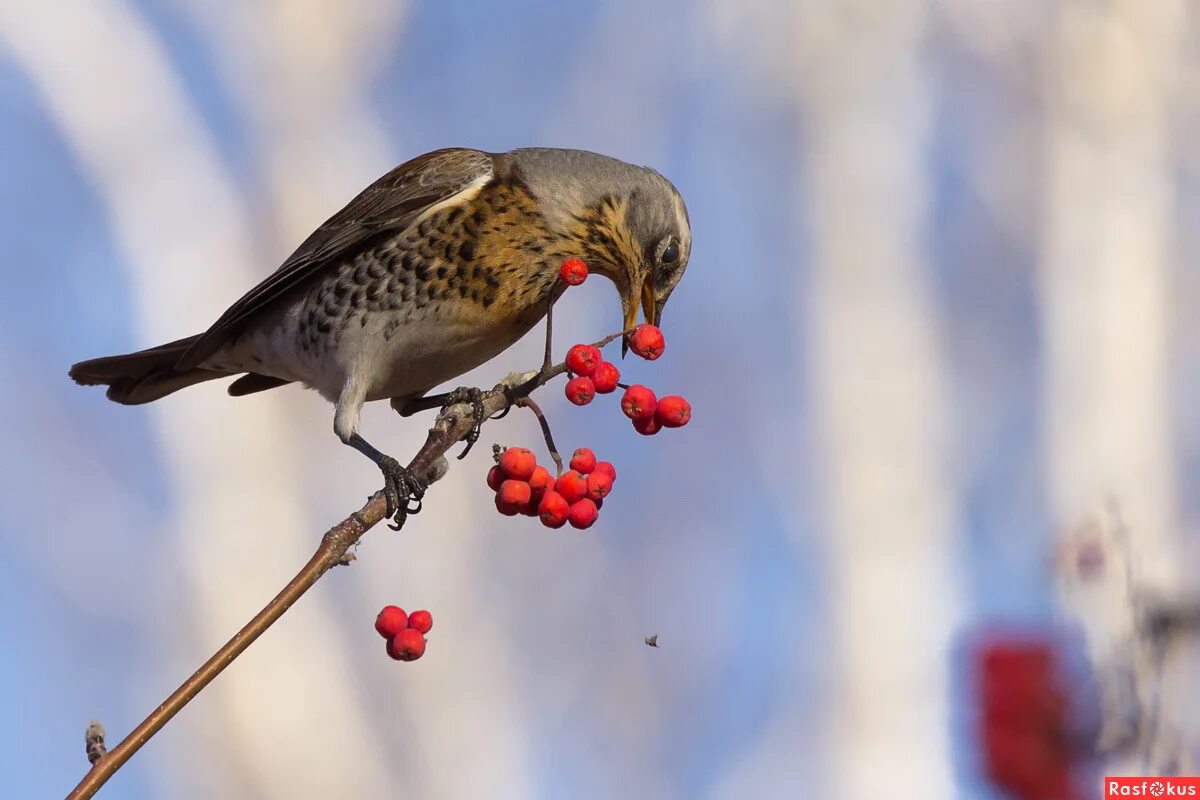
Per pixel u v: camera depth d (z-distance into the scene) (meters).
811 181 16.86
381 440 15.97
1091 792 8.79
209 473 15.30
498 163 10.41
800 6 17.09
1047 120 15.32
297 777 14.51
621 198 10.39
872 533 15.56
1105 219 14.68
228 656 6.12
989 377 16.50
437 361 10.46
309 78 16.25
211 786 14.43
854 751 14.71
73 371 10.98
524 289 10.26
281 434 15.52
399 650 7.18
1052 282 14.80
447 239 10.11
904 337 16.28
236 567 15.08
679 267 10.69
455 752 15.12
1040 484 14.58
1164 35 15.07
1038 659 8.98
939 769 14.54
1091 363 14.30
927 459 15.88
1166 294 14.48
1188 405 14.40
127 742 5.84
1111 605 9.08
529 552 16.52
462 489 16.28
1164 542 11.66
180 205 15.62
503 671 15.69
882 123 16.86
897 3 16.95
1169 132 14.91
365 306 10.27
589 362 7.67
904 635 15.09
